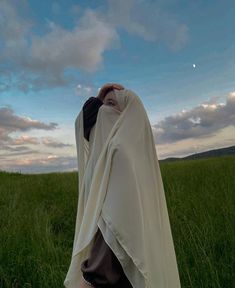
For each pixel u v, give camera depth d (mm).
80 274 2512
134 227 2363
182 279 4434
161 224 2629
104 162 2592
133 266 2336
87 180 2754
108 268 2314
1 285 5074
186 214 6871
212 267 4418
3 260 5496
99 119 2816
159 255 2490
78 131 3014
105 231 2375
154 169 2711
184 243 5391
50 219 8672
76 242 2553
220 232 5793
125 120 2674
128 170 2457
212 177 11211
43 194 12391
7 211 8586
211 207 7129
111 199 2422
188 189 9492
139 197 2445
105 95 2992
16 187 13836
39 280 4922
